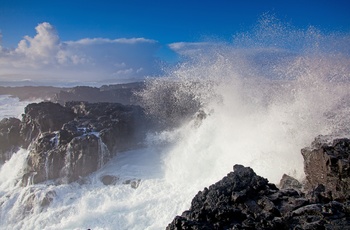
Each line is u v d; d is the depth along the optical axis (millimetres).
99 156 24750
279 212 11406
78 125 27797
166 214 17703
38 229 19375
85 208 20062
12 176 27734
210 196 12492
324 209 10828
